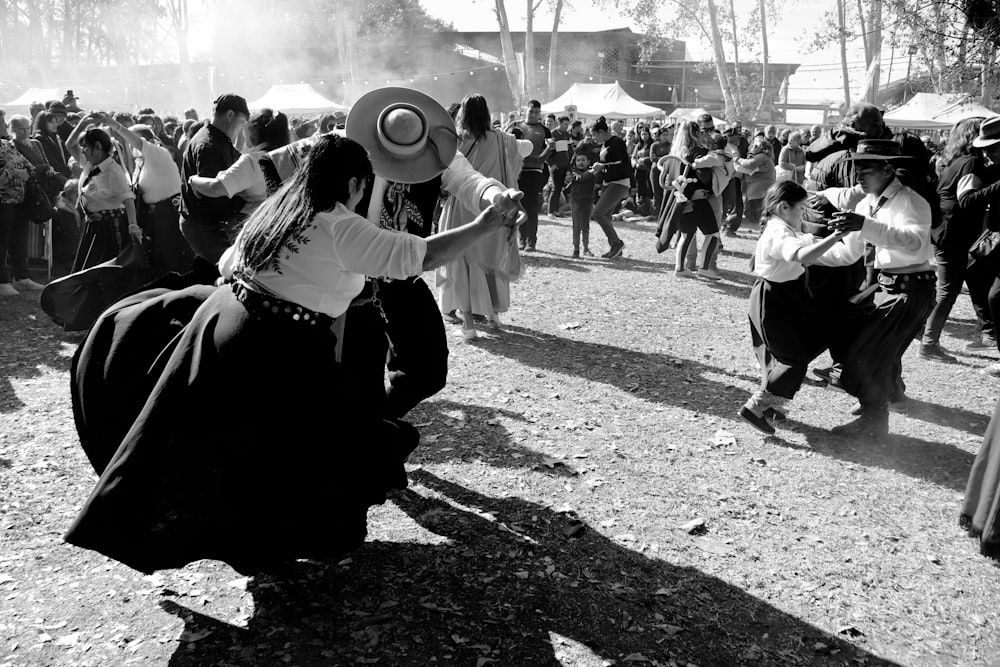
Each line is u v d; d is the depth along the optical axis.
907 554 4.22
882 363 5.41
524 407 6.03
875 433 5.60
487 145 7.14
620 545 4.17
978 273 7.85
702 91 49.16
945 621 3.68
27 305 8.59
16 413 5.68
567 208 18.17
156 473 3.03
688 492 4.79
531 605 3.64
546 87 45.56
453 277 7.58
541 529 4.29
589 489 4.76
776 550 4.21
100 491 3.00
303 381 3.13
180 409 3.05
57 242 9.55
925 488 4.97
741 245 14.65
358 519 3.30
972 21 9.35
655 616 3.61
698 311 9.24
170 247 7.17
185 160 5.49
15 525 4.16
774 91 48.69
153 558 3.08
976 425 6.01
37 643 3.29
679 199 10.83
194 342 3.12
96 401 3.40
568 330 8.23
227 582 3.74
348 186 3.15
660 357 7.44
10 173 8.67
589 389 6.48
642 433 5.63
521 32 49.28
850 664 3.38
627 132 20.86
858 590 3.89
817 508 4.67
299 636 3.38
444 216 7.47
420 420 5.69
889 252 5.29
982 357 7.90
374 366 4.02
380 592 3.69
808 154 6.66
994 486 4.04
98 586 3.68
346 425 3.22
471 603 3.64
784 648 3.45
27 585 3.67
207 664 3.21
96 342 3.47
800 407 6.23
